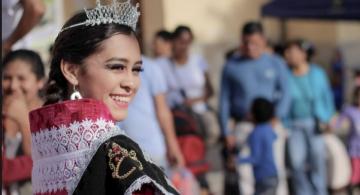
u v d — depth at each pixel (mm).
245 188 8695
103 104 2436
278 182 8305
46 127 2439
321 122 9469
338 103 15961
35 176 2492
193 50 14016
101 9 2506
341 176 9781
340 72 16062
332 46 16312
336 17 11070
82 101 2410
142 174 2309
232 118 8773
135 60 2533
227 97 8742
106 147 2365
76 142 2398
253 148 8297
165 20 13281
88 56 2498
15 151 4141
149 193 2332
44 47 5719
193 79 9727
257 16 14773
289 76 9148
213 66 14266
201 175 8023
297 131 9305
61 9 5840
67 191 2391
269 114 8258
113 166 2332
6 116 4094
